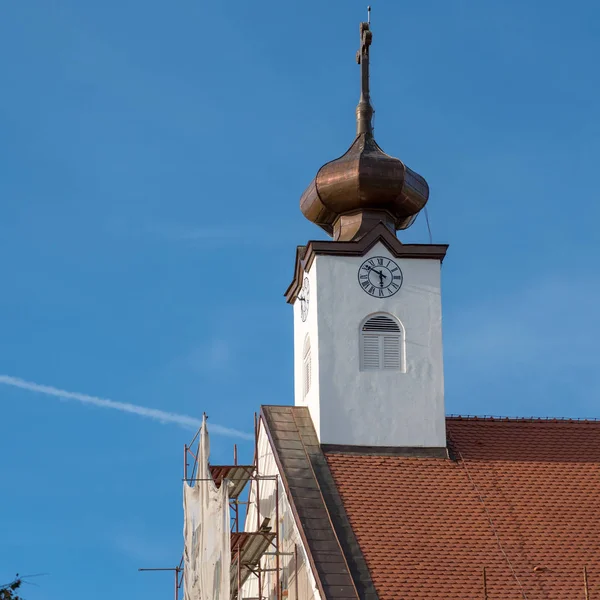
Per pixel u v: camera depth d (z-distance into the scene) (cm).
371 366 13700
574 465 13425
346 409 13525
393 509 12556
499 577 11800
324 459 13188
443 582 11712
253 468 13725
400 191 14300
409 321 13850
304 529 12194
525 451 13612
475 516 12544
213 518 13062
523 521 12512
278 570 12625
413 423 13538
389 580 11694
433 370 13725
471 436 13800
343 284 13862
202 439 13612
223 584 12475
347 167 14300
